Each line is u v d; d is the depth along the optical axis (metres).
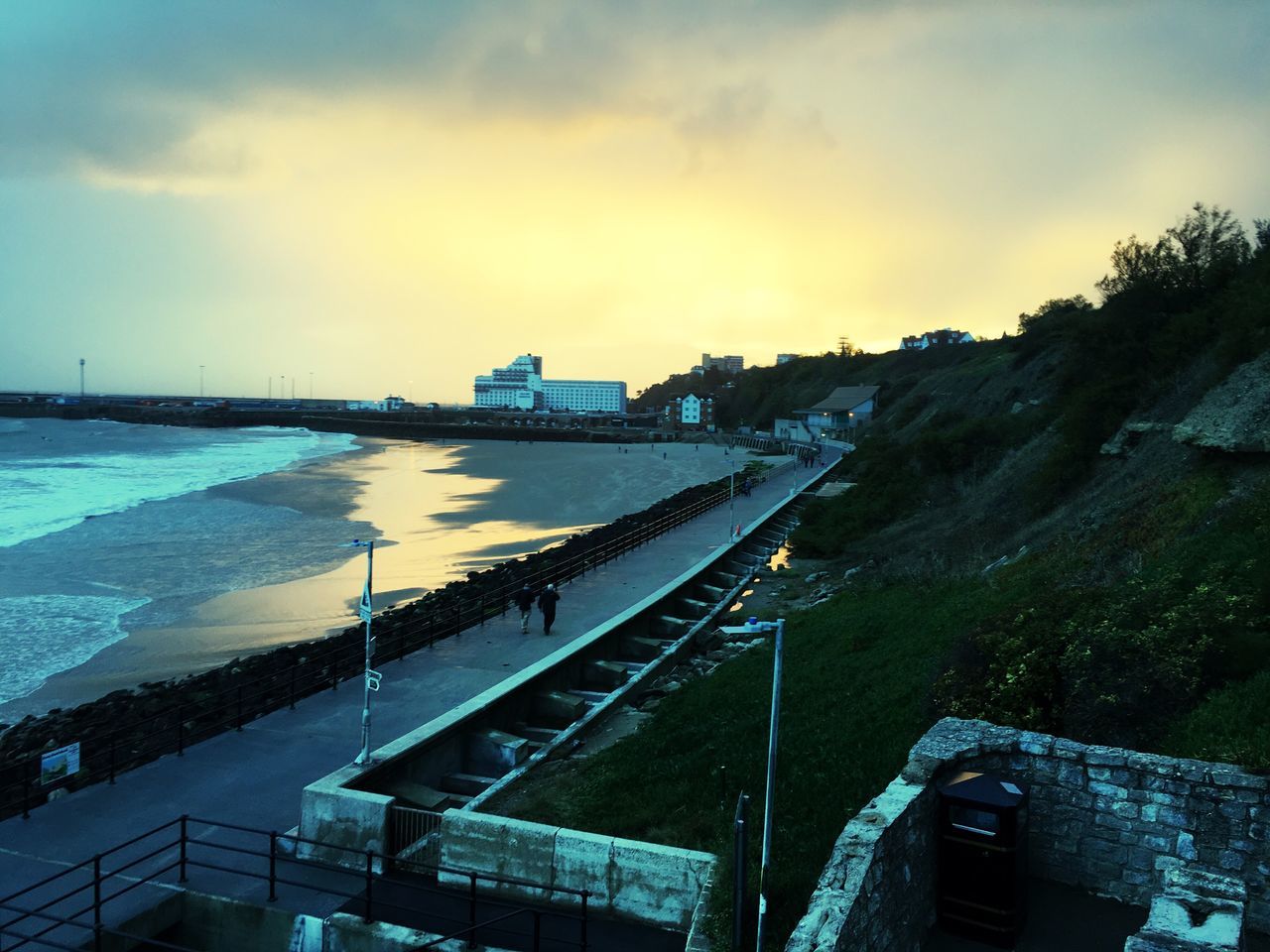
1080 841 8.86
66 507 57.41
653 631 27.91
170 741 16.62
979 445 46.97
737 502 58.34
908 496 46.75
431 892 11.16
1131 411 29.34
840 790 11.28
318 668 20.98
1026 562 22.36
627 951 9.66
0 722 20.75
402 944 9.95
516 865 10.96
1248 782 7.98
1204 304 29.84
